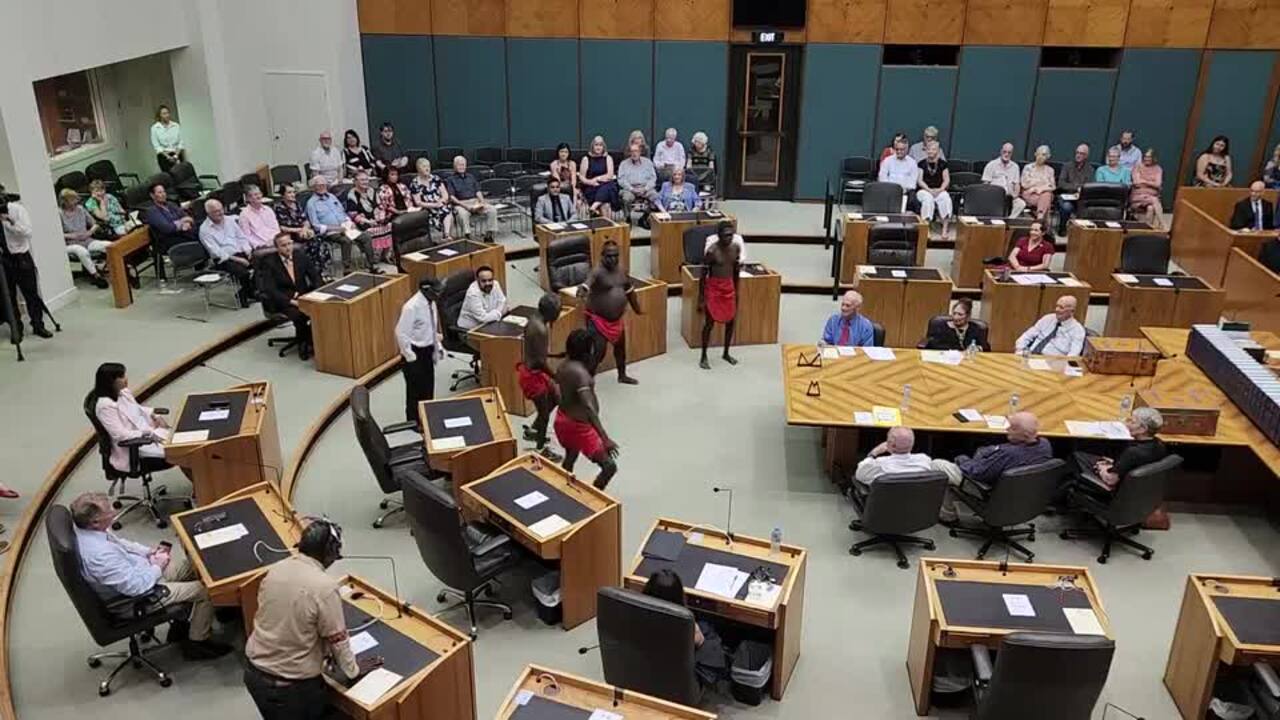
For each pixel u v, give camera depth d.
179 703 5.93
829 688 6.19
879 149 15.84
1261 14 14.65
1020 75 15.26
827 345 9.58
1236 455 8.03
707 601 5.84
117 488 7.93
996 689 5.21
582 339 7.44
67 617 6.62
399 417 9.52
